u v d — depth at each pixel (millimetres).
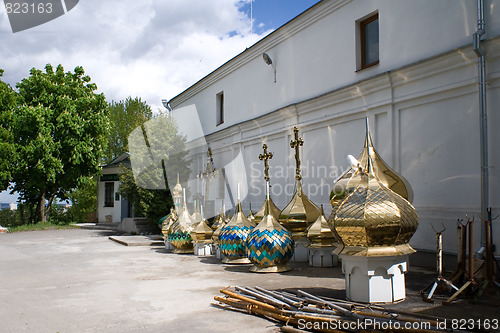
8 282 8609
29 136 25203
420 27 9953
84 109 26703
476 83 8570
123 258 11992
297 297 5996
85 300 6852
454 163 9016
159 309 6176
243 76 17703
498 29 8305
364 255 5812
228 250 10414
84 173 27062
